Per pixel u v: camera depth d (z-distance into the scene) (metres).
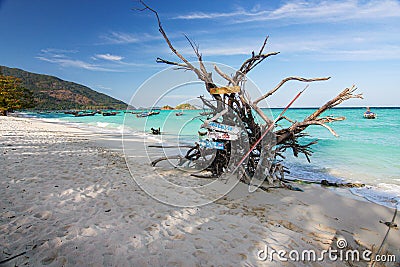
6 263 2.14
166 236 2.81
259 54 5.03
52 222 2.93
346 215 3.87
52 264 2.17
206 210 3.71
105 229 2.86
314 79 4.70
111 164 6.28
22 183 4.18
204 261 2.38
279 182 5.34
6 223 2.82
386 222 3.63
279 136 5.21
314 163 7.89
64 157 6.66
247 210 3.85
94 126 22.47
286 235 3.05
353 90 4.48
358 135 15.18
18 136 10.16
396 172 6.76
